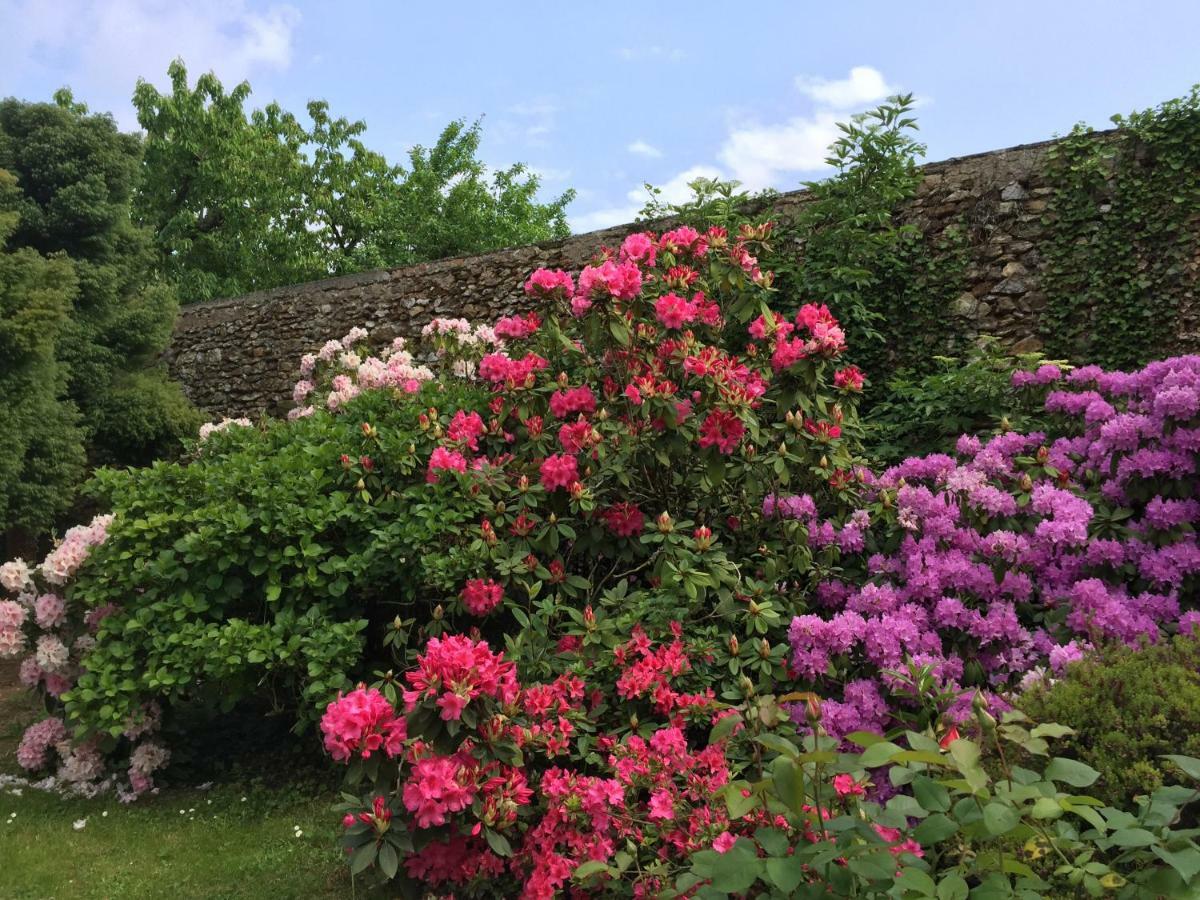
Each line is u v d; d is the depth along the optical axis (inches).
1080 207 236.8
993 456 147.9
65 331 386.9
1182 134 222.2
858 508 154.6
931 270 255.3
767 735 72.5
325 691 146.1
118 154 428.1
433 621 147.6
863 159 249.3
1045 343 239.5
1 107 414.0
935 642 125.0
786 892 61.2
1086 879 65.6
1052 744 91.4
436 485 157.2
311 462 173.3
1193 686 90.0
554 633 141.9
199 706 194.5
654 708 121.7
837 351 149.8
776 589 145.6
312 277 735.7
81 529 176.1
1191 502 134.5
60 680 173.8
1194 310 219.9
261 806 152.8
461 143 781.9
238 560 157.6
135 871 128.5
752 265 165.2
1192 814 83.0
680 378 155.4
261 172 693.9
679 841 98.0
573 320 169.2
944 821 62.1
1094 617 119.7
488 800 103.7
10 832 145.3
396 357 234.1
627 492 158.9
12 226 336.2
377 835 103.2
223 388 441.1
